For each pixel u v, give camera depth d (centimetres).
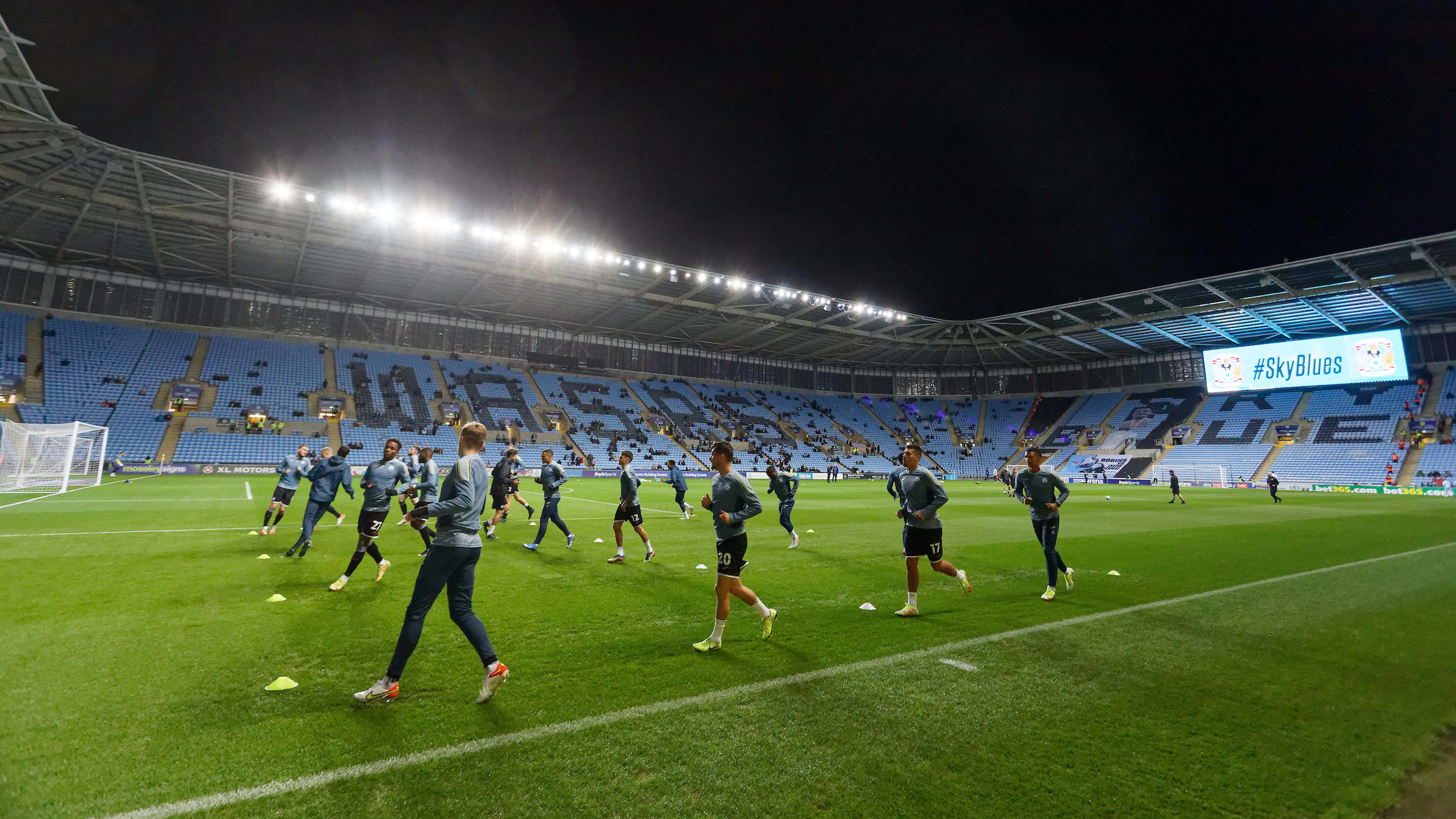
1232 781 300
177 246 3247
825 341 5300
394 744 324
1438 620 608
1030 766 312
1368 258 3039
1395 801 284
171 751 313
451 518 394
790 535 1288
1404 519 1756
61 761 299
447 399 4253
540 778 293
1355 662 476
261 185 2534
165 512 1423
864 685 420
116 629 525
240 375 3731
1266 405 4769
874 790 287
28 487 2088
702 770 303
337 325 4269
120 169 2448
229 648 481
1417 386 4253
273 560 855
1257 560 994
